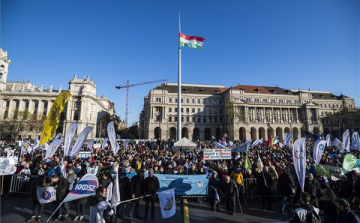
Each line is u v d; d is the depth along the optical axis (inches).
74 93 3607.3
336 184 531.2
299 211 233.3
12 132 2620.6
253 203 498.3
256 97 3826.3
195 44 1128.8
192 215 405.7
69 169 422.3
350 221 219.0
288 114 3809.1
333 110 3710.6
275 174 483.8
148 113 3786.9
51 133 529.7
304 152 403.2
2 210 401.1
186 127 3646.7
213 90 4111.7
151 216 379.6
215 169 542.6
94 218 242.4
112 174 464.8
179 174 524.7
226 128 3666.3
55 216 370.3
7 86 4037.9
